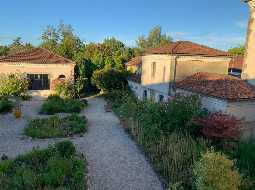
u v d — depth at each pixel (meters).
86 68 40.47
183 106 17.28
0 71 31.66
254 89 19.56
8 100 27.00
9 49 63.41
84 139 17.48
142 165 13.44
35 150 13.64
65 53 52.97
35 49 36.88
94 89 40.78
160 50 26.14
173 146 13.97
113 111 26.61
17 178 10.59
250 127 18.12
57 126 19.52
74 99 30.48
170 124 16.77
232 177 9.43
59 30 62.94
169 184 11.15
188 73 24.81
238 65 34.69
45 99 32.28
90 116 24.33
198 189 9.50
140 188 11.22
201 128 15.97
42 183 10.50
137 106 23.00
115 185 11.41
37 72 32.75
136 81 33.22
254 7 20.08
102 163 13.60
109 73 37.09
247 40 20.75
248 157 12.95
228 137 15.02
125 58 49.09
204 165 9.62
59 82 33.03
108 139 17.56
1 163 11.95
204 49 26.17
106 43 60.09
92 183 11.51
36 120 21.20
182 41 28.16
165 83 25.05
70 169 11.38
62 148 13.74
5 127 19.97
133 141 17.20
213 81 21.19
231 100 17.30
